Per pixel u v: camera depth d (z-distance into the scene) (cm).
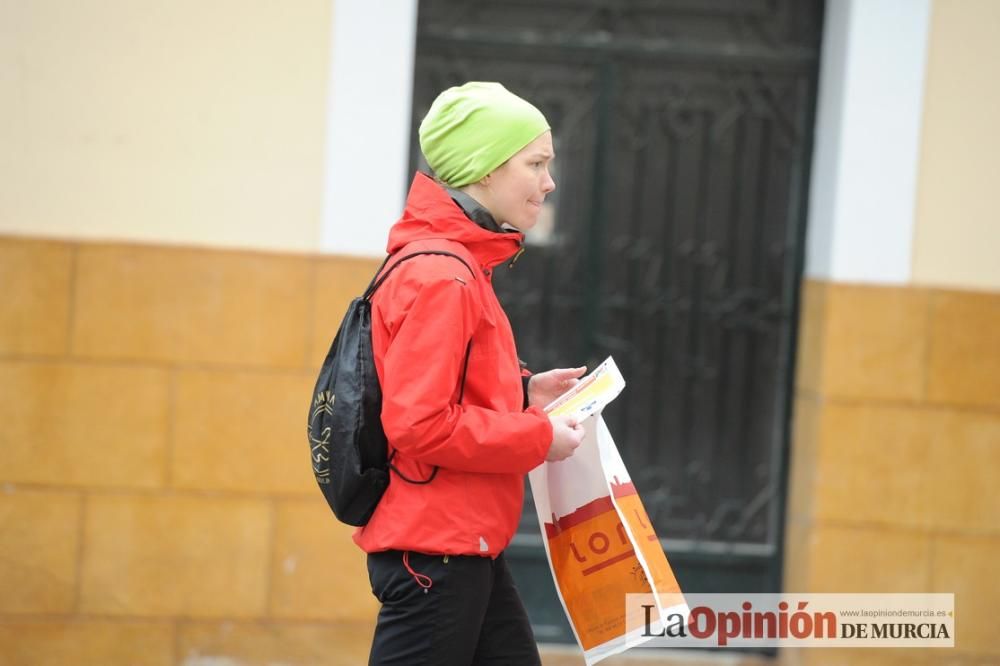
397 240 1074
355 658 1806
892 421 1850
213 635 1788
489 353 1052
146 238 1756
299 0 1756
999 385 1848
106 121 1745
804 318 1934
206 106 1756
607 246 1959
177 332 1761
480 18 1919
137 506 1770
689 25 1938
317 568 1797
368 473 1048
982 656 1862
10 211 1738
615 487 1125
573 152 1948
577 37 1927
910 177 1831
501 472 1035
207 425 1772
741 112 1950
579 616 1138
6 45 1730
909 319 1842
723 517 1989
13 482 1752
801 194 1947
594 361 1966
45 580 1764
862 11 1814
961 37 1823
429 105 1919
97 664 1770
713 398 1983
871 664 1869
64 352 1748
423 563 1046
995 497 1856
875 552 1861
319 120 1766
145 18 1744
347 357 1062
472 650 1070
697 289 1970
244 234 1767
